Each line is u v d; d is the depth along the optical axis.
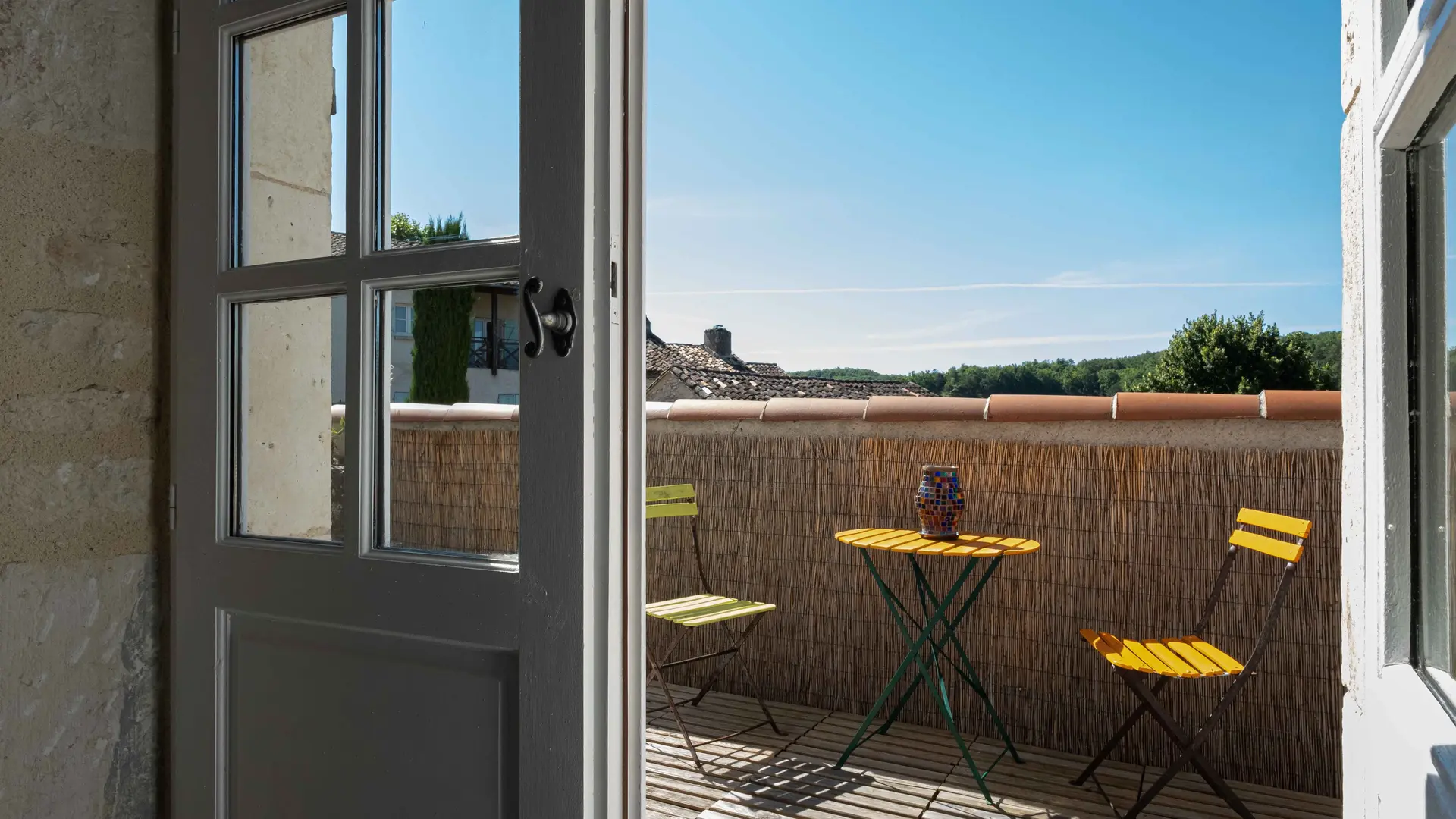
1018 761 3.31
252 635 1.41
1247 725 3.14
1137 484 3.33
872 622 3.81
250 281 1.39
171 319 1.49
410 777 1.26
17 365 1.36
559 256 1.14
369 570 1.27
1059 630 3.45
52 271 1.40
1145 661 2.72
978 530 3.58
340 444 1.32
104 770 1.46
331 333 1.33
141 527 1.51
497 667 1.20
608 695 1.15
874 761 3.31
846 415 3.82
